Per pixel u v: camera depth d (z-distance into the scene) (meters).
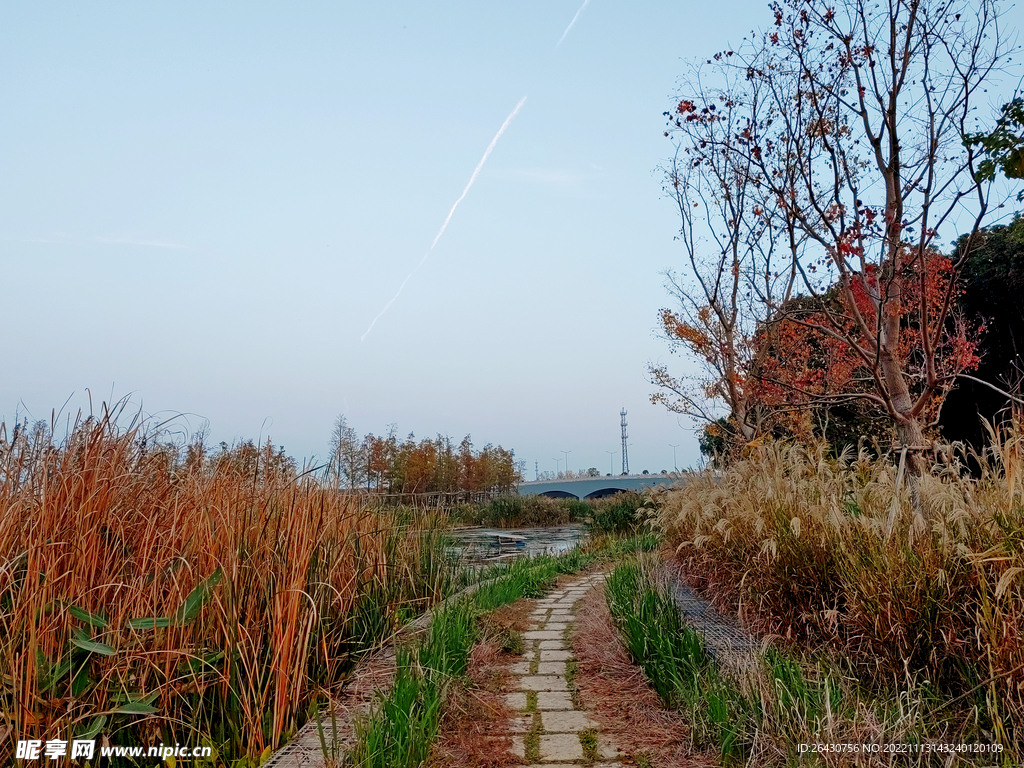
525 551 12.47
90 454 3.36
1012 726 2.80
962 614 3.24
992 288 13.33
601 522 15.38
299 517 4.28
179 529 3.73
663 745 3.33
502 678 4.48
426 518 7.48
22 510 3.21
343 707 3.69
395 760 2.97
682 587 6.63
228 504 3.95
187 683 3.21
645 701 3.90
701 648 4.10
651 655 4.28
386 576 5.60
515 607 6.87
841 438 10.84
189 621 3.38
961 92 4.47
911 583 3.39
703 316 10.14
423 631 4.87
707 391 10.90
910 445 4.65
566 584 8.96
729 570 5.52
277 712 3.28
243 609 3.70
